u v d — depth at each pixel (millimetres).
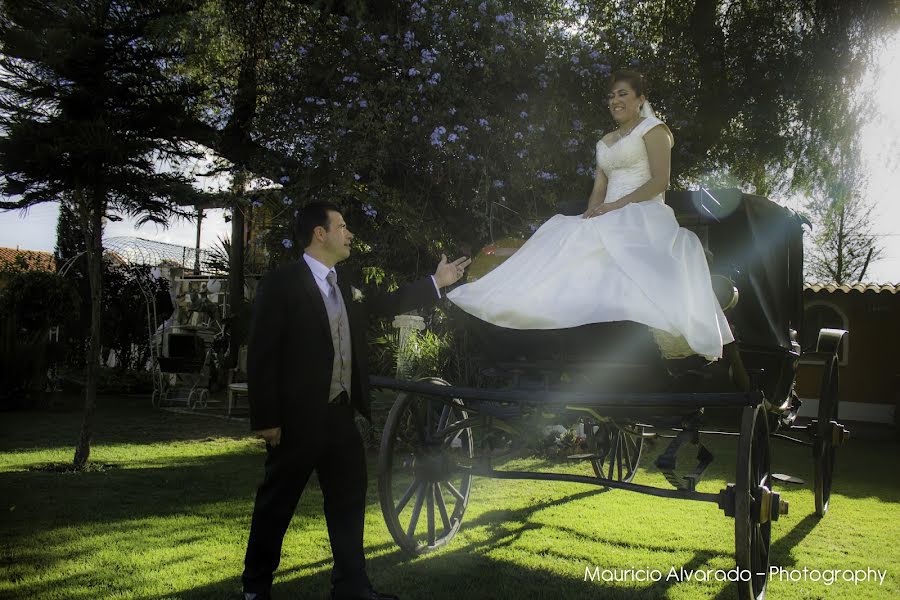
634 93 3691
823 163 10523
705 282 3199
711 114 9992
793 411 5211
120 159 6266
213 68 9969
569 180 8406
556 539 4535
